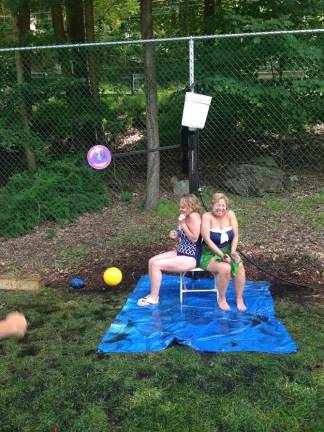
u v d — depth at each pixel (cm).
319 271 534
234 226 460
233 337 402
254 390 327
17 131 791
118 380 347
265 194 791
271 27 736
